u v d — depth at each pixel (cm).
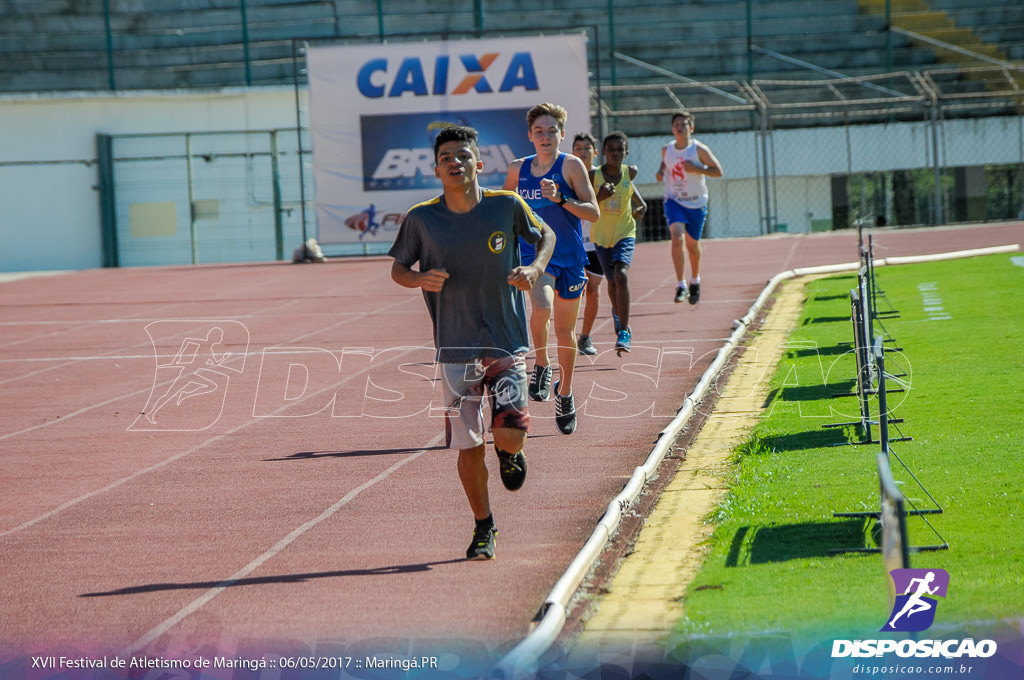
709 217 5184
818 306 2142
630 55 5812
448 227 830
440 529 934
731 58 5794
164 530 979
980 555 758
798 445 1106
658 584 768
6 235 5116
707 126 5578
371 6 5884
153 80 5750
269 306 2692
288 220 5069
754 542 827
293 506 1033
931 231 4181
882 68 5797
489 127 4106
